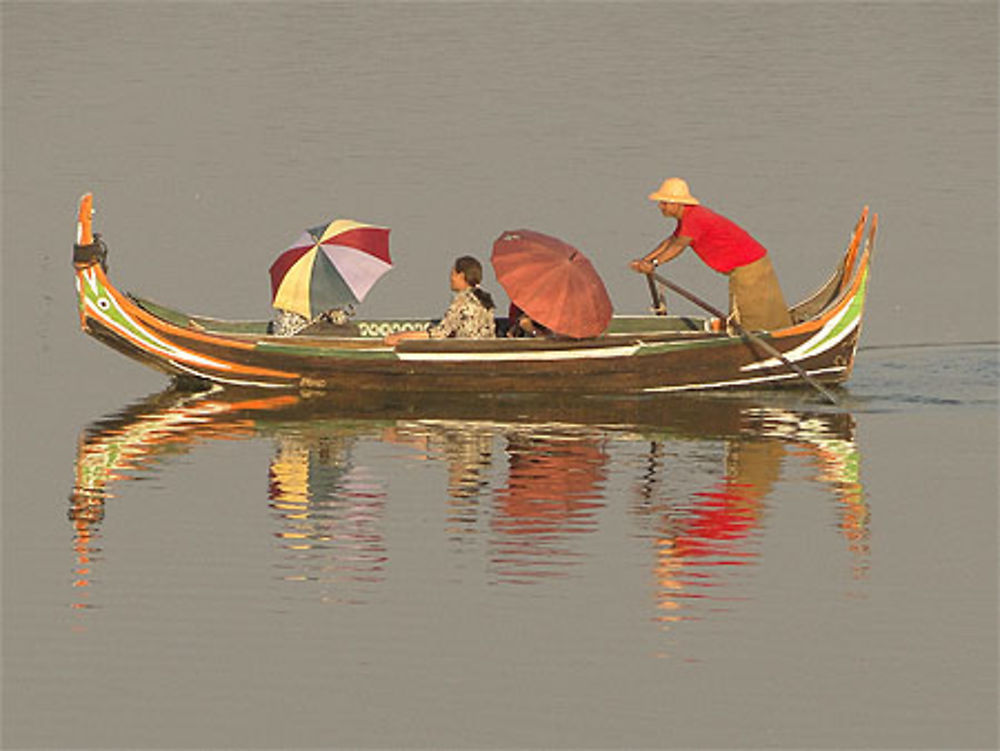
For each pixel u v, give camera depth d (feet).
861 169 322.75
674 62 428.97
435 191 305.73
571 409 206.39
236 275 261.85
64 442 189.06
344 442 190.08
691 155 331.77
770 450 187.11
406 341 211.41
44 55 434.30
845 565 151.64
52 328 237.45
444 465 180.96
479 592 145.48
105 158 329.31
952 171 322.34
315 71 415.85
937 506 167.63
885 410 204.95
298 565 151.64
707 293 255.91
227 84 399.44
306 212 293.84
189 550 155.33
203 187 309.22
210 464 181.16
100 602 143.95
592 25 484.74
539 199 301.02
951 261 272.51
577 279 210.18
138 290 253.24
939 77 410.31
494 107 374.84
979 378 220.23
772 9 513.04
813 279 262.88
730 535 159.02
